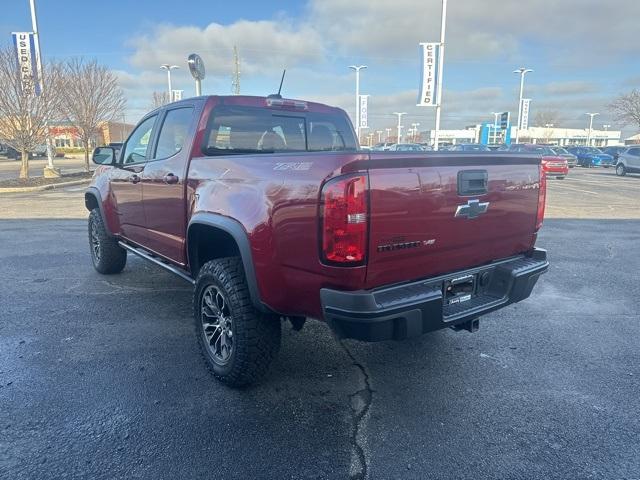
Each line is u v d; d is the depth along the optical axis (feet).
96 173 19.30
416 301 8.53
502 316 15.79
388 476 8.10
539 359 12.59
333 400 10.45
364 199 7.93
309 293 8.77
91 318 15.08
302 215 8.47
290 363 12.21
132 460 8.38
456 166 9.31
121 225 16.99
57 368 11.71
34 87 61.16
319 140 15.51
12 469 8.10
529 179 11.18
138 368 11.77
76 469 8.13
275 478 8.01
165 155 13.79
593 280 20.04
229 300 10.21
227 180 10.44
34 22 58.85
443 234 9.26
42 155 174.70
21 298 16.97
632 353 12.98
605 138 325.62
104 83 80.64
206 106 12.55
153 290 17.95
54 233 29.37
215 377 11.14
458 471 8.23
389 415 9.91
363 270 8.14
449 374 11.72
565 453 8.73
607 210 42.55
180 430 9.26
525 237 11.49
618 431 9.41
